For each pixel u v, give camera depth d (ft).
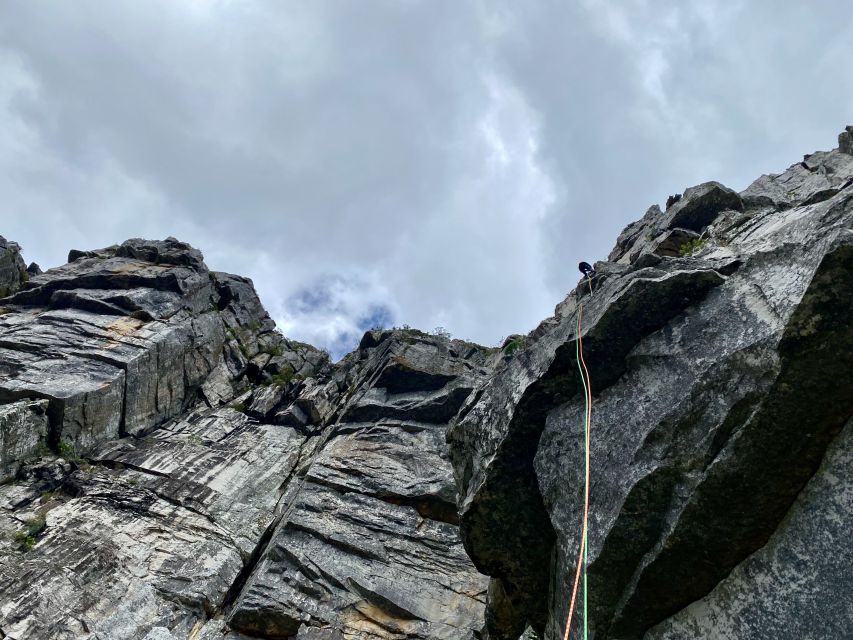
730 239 41.09
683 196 64.44
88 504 71.05
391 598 60.34
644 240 63.31
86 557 62.28
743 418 19.51
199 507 74.59
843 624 16.22
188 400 102.89
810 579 17.56
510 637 33.81
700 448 20.43
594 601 22.58
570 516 24.82
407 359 99.40
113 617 56.34
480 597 62.03
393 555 65.98
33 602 55.62
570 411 27.35
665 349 23.97
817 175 65.31
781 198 61.57
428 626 58.39
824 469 18.48
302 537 66.74
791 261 20.76
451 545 68.39
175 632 57.00
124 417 88.02
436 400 89.92
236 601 62.59
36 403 77.41
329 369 124.06
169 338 100.48
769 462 18.94
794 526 18.67
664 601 21.36
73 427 80.59
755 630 18.33
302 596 60.23
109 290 109.91
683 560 20.51
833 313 17.80
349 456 80.64
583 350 26.50
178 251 126.52
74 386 83.15
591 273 42.88
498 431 29.94
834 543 17.37
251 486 81.56
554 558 27.94
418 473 77.51
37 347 88.89
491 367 97.81
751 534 19.42
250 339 127.13
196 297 116.88
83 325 96.99
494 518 29.86
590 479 24.03
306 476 76.43
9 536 63.67
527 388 28.53
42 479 73.56
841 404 18.10
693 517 19.97
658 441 21.94
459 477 34.06
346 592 61.00
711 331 22.38
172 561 65.00
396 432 85.97
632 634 22.12
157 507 72.90
